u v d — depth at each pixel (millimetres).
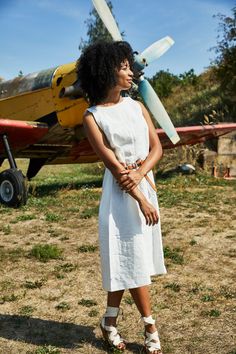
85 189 9578
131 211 2238
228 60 16328
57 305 3188
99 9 4629
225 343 2520
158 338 2363
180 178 10805
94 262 4266
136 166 2271
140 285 2217
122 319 2895
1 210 7133
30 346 2533
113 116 2236
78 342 2570
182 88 24734
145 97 4828
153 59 5590
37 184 10945
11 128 7566
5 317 2971
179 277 3779
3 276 3861
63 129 8352
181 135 11086
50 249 4496
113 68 2209
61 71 8141
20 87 8664
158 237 2361
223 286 3543
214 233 5375
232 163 11750
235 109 16219
